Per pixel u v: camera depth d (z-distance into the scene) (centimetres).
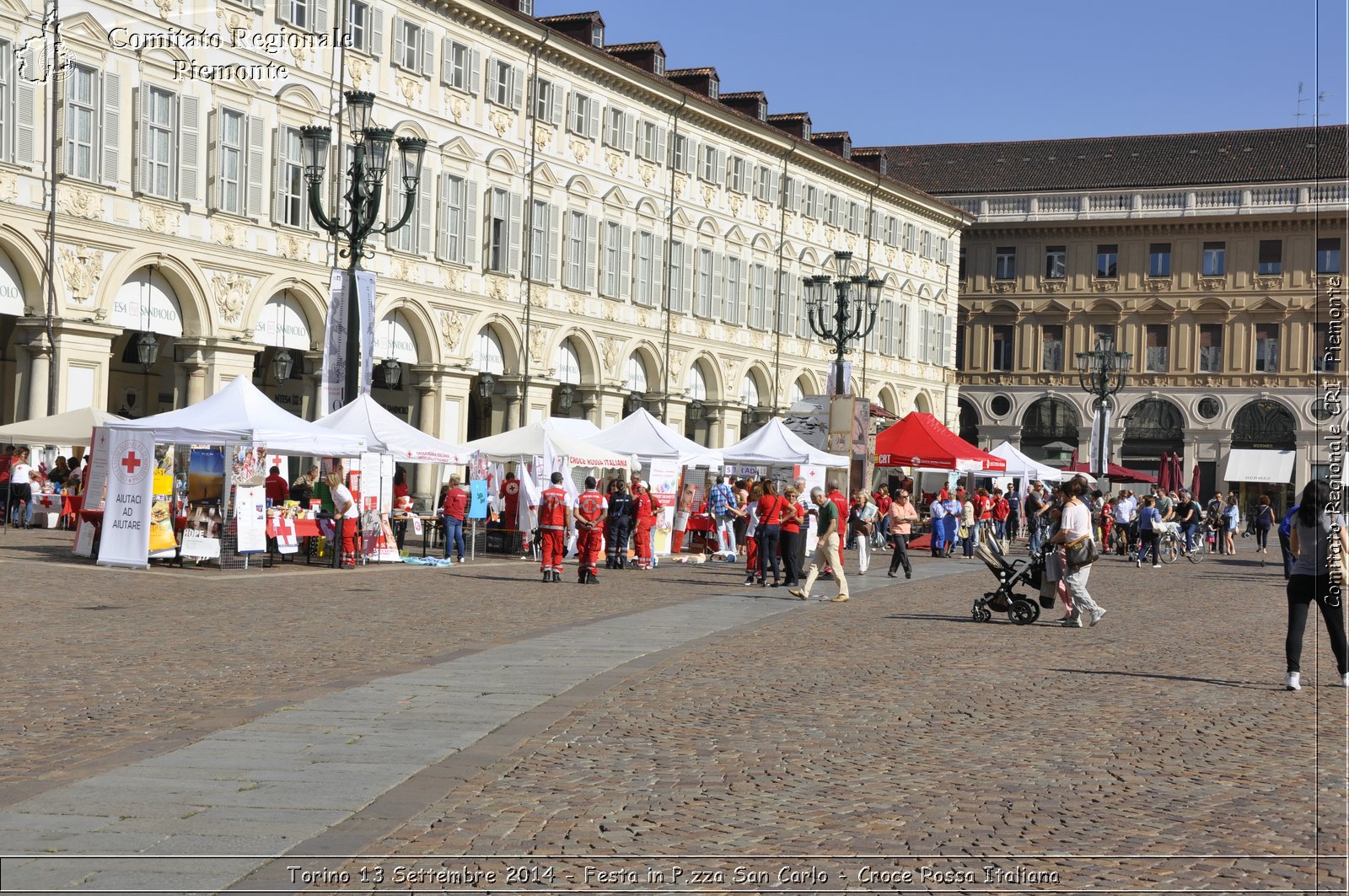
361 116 3294
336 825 924
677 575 3594
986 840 926
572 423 4497
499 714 1361
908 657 1917
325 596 2598
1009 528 6662
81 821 927
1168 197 9544
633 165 6406
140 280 4225
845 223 8112
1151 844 926
